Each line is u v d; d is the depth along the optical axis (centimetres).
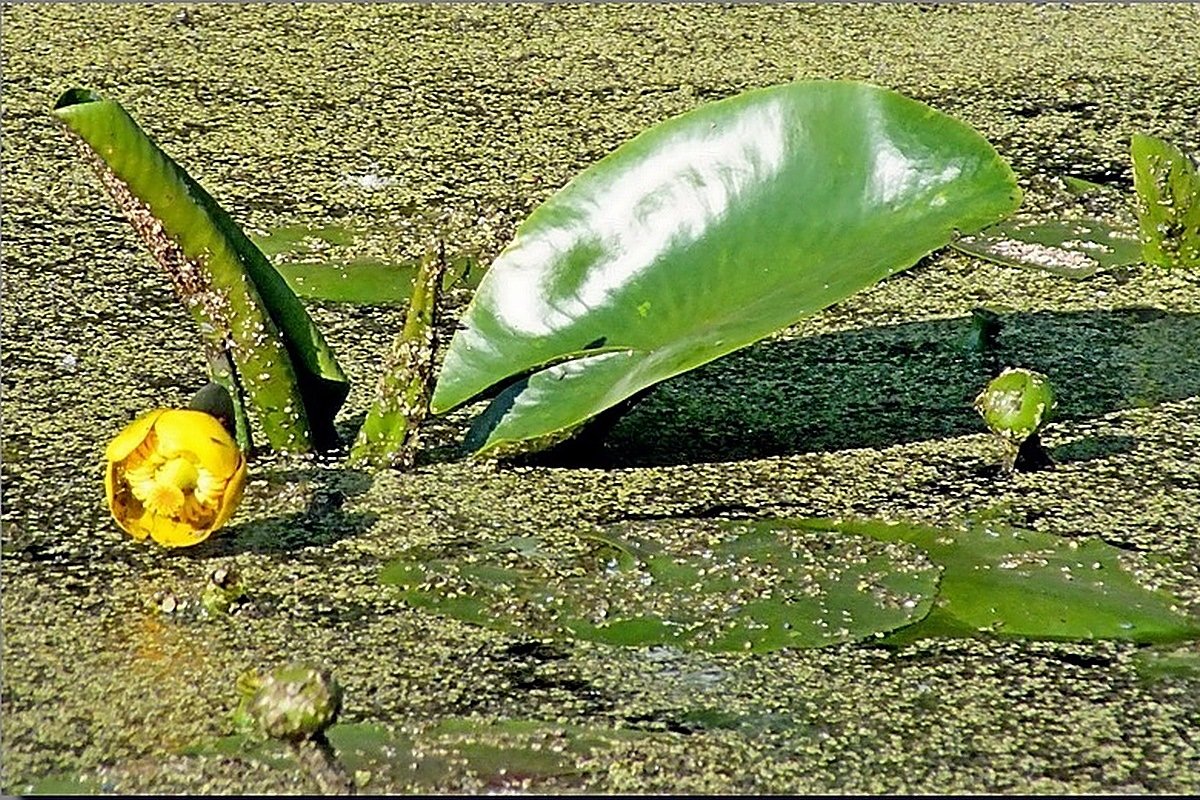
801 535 184
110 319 205
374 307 207
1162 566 183
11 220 217
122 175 181
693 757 172
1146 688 176
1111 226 218
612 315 188
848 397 198
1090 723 174
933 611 180
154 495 181
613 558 183
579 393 187
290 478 188
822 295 185
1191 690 176
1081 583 182
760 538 184
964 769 172
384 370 189
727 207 188
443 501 187
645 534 184
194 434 180
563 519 186
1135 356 203
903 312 207
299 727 168
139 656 176
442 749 172
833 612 179
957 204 186
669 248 188
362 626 178
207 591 179
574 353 187
